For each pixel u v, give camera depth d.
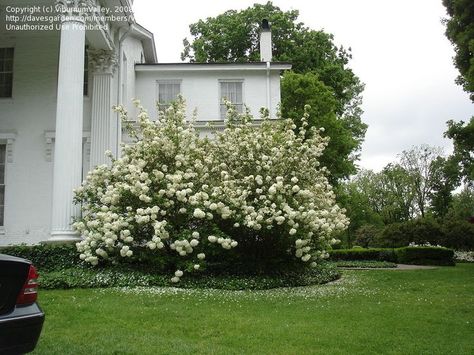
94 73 16.52
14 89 17.31
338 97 32.62
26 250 11.83
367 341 5.83
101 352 5.03
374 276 14.80
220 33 33.66
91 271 11.06
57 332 5.94
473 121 21.94
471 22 17.83
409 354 5.30
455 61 19.50
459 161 27.27
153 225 10.83
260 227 10.78
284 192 11.47
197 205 11.21
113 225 10.74
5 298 3.88
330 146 27.86
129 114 20.17
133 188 10.98
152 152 11.98
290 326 6.57
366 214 56.94
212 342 5.68
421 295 10.03
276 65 21.80
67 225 12.24
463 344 5.75
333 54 33.28
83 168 16.45
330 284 12.33
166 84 21.66
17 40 17.56
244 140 12.53
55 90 17.25
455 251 31.48
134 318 6.88
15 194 16.72
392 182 59.53
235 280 11.12
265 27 24.25
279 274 12.18
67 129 12.51
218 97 21.69
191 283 10.79
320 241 12.52
